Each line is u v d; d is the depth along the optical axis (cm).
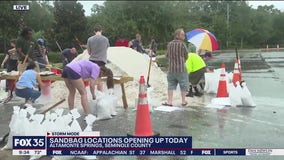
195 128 688
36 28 5178
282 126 698
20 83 839
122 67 1159
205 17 6125
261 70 1756
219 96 916
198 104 909
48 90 955
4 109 885
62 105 904
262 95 1045
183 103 887
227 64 2247
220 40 3600
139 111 622
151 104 816
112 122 740
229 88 902
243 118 764
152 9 5500
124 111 841
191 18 6144
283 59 2150
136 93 1016
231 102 889
